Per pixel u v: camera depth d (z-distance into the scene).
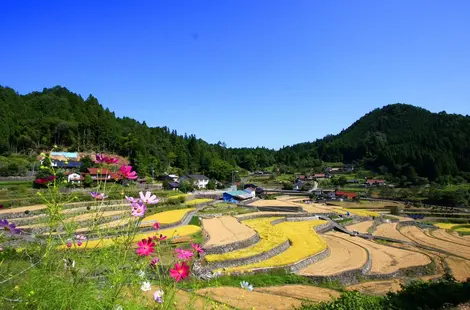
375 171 148.25
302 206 71.62
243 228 40.69
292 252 33.34
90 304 3.44
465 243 51.09
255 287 22.48
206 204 63.44
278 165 179.88
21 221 28.83
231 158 158.00
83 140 90.25
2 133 74.56
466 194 94.75
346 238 48.12
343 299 13.90
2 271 3.50
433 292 14.32
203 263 26.69
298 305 18.09
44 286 3.38
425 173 127.62
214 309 6.06
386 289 25.69
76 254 3.82
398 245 47.38
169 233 34.75
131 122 141.12
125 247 3.99
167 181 79.56
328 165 175.38
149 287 3.99
